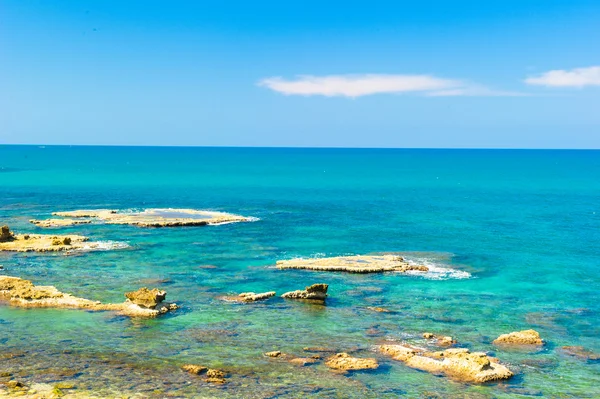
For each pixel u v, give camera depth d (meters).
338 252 64.81
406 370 32.53
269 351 35.06
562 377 32.19
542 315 43.50
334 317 42.19
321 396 28.98
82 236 69.81
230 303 45.16
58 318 40.28
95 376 30.52
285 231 77.75
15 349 34.19
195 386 29.64
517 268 58.19
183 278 52.44
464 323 41.38
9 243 63.84
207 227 79.75
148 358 33.38
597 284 52.44
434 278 54.06
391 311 43.88
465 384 30.89
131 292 42.94
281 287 50.19
